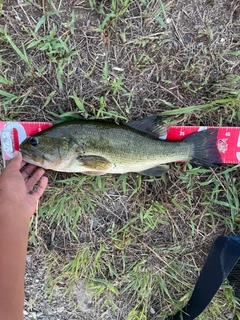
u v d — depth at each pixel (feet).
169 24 1.65
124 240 1.73
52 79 1.64
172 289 1.79
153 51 1.65
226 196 1.73
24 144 1.49
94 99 1.64
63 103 1.65
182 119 1.68
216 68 1.68
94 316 1.78
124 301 1.78
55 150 1.50
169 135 1.67
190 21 1.65
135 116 1.67
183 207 1.74
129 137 1.57
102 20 1.62
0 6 1.56
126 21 1.62
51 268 1.74
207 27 1.65
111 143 1.56
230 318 1.79
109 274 1.76
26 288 1.75
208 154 1.63
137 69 1.65
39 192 1.49
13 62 1.62
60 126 1.52
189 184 1.71
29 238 1.70
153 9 1.62
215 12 1.65
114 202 1.73
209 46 1.67
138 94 1.67
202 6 1.65
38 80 1.63
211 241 1.77
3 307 1.04
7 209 1.24
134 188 1.72
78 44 1.63
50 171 1.67
